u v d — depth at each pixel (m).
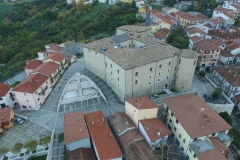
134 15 153.38
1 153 51.62
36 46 132.75
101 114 60.41
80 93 74.50
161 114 65.44
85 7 184.25
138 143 51.97
